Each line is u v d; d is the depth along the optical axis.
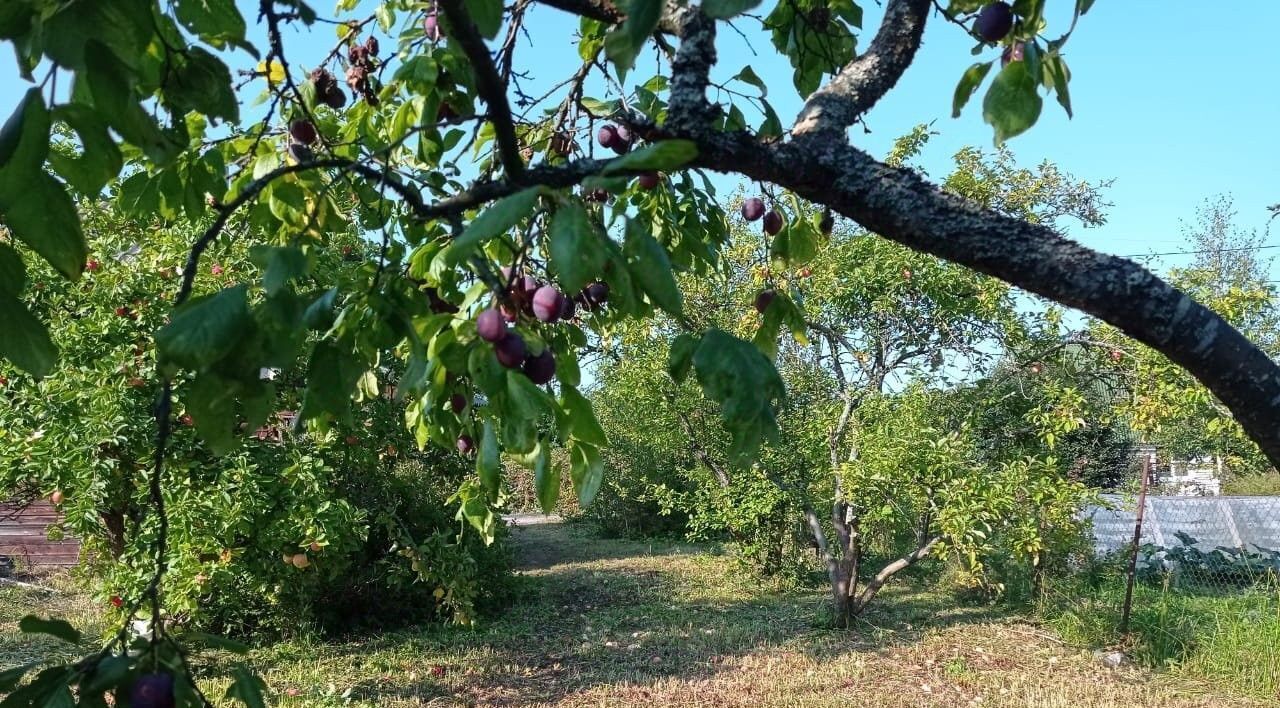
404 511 8.04
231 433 1.02
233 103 1.25
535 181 1.22
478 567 8.30
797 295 1.96
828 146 1.28
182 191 1.92
